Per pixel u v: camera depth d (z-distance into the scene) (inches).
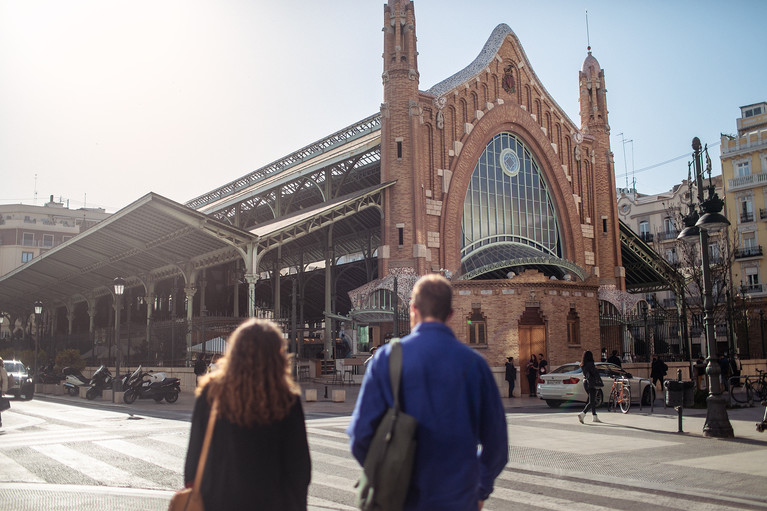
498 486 347.9
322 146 1729.8
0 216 3764.8
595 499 317.1
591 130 1761.8
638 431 582.2
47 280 1984.5
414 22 1409.9
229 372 132.1
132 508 296.5
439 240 1382.9
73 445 493.7
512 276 1237.7
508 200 1562.5
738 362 1398.9
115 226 1266.0
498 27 1606.8
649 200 2667.3
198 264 1391.5
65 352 1550.2
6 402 604.4
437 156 1412.4
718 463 413.7
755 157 2308.1
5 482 356.8
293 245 1713.8
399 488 122.0
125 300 2155.5
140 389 956.0
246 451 129.3
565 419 689.0
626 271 1870.1
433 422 126.1
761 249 2230.6
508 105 1576.0
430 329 137.6
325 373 1337.4
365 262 1584.6
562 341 1191.6
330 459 429.4
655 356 1327.5
